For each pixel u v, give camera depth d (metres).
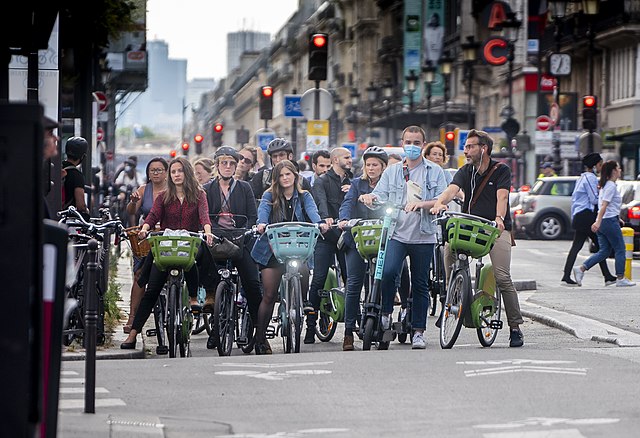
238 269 26.20
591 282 44.50
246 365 22.05
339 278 30.05
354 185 27.27
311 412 17.23
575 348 25.02
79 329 25.14
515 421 16.28
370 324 25.41
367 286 27.48
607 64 115.00
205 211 25.94
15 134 10.77
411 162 25.72
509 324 26.08
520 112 120.44
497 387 19.09
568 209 78.50
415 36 147.62
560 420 16.30
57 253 12.62
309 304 26.64
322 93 55.34
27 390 10.87
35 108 10.77
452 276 25.36
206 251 25.34
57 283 12.65
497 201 25.69
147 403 18.05
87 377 17.17
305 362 22.33
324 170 33.94
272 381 20.00
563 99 110.19
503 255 25.78
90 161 50.56
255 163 40.03
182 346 24.77
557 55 86.50
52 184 29.83
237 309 26.55
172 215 25.86
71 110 49.97
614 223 41.62
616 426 15.86
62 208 30.25
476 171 25.88
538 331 29.28
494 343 27.09
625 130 111.00
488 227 24.78
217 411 17.41
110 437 15.22
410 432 15.63
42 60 29.50
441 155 29.70
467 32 136.25
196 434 15.63
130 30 44.72
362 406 17.62
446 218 25.36
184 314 24.92
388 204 25.39
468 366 21.45
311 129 55.72
